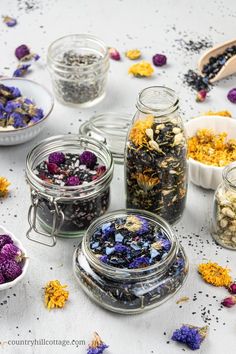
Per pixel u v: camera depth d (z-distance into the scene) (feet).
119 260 2.23
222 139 2.70
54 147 2.53
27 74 3.22
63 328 2.22
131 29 3.47
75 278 2.34
